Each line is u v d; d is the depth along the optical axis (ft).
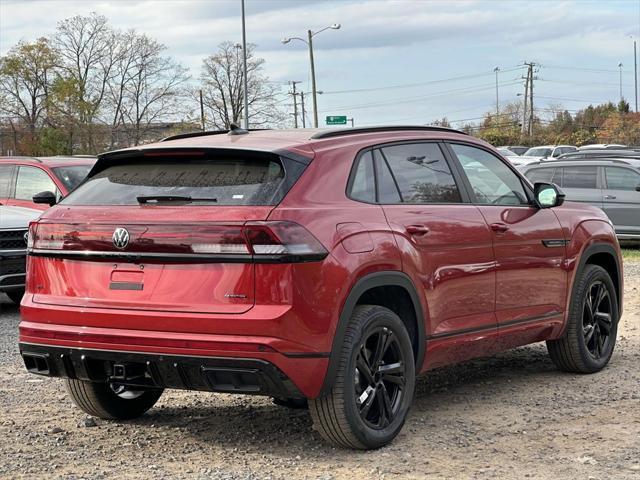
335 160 17.47
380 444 17.38
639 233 60.23
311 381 15.98
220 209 16.12
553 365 25.41
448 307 19.11
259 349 15.49
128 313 16.35
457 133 21.12
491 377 23.93
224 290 15.81
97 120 243.40
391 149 18.92
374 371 17.28
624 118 328.29
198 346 15.79
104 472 16.25
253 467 16.44
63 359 17.08
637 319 33.27
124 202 17.13
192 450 17.62
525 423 19.34
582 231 23.70
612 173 61.52
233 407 21.02
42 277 17.61
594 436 18.33
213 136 19.43
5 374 24.89
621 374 24.21
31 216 36.42
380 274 17.17
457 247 19.29
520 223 21.44
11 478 15.94
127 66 249.96
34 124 248.73
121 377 16.81
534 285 21.85
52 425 19.58
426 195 19.20
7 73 244.42
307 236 15.92
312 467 16.40
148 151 17.65
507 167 22.24
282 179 16.47
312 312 15.84
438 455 17.07
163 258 16.21
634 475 15.87
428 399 21.56
